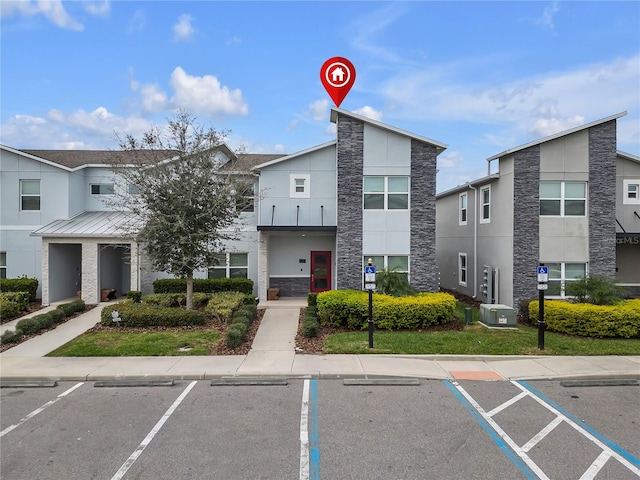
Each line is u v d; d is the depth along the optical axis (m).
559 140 16.03
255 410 7.02
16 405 7.25
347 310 12.73
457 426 6.41
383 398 7.58
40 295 18.59
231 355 10.09
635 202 17.72
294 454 5.54
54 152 22.11
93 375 8.59
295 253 19.19
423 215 16.52
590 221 15.99
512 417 6.76
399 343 10.97
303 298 18.66
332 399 7.52
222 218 13.95
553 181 16.05
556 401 7.47
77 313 14.98
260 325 13.38
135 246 17.03
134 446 5.76
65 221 18.39
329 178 17.56
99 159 20.66
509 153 16.14
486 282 18.56
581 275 16.03
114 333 11.99
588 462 5.36
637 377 8.74
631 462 5.36
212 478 4.97
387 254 16.47
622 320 11.77
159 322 12.72
